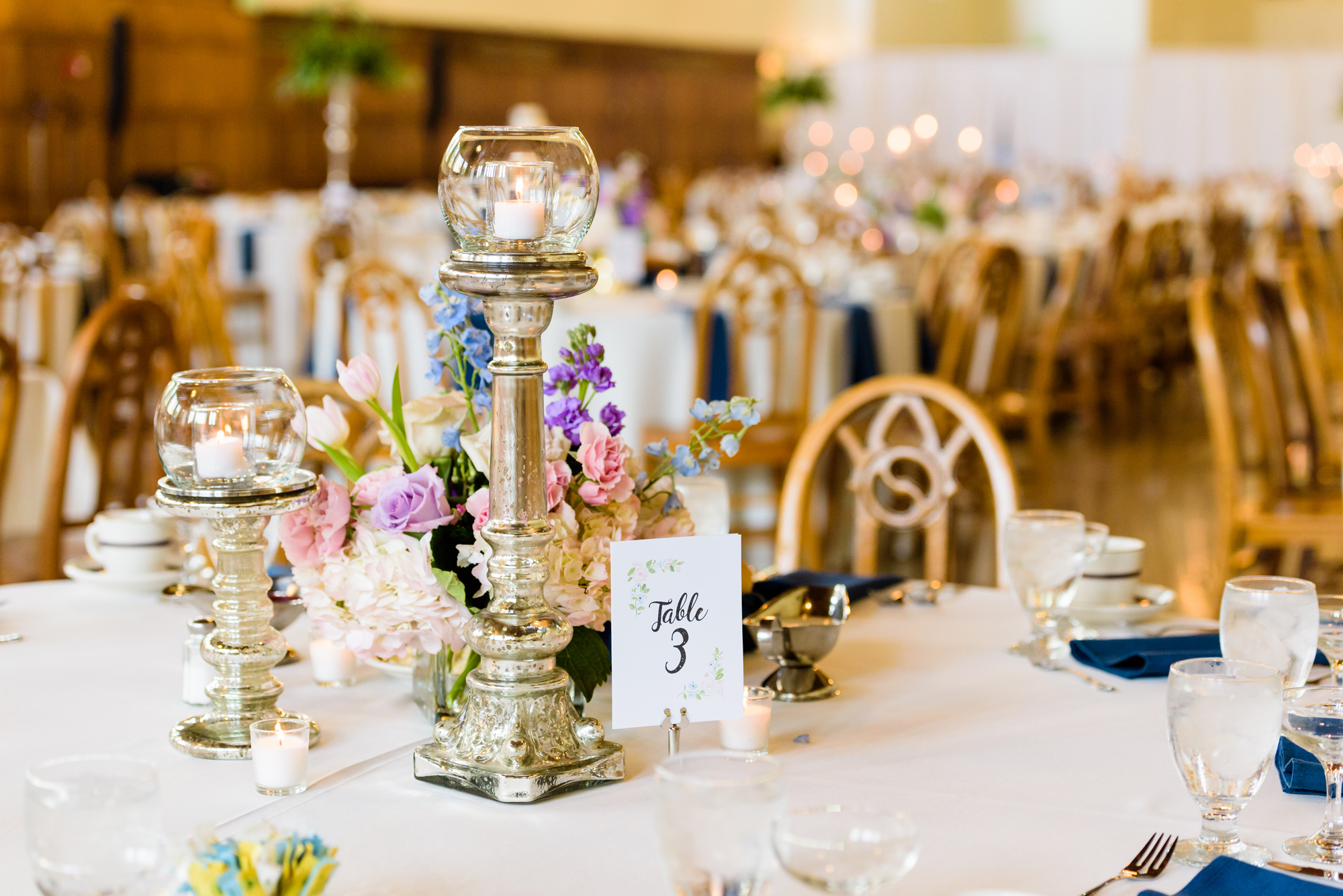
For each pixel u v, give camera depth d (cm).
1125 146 1519
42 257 536
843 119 1595
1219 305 296
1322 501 295
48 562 244
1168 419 689
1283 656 113
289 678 138
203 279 475
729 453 121
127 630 153
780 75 1199
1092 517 482
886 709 129
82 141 1071
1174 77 1502
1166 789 109
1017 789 109
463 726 110
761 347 413
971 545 444
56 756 116
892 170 1227
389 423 119
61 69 1055
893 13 1645
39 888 82
